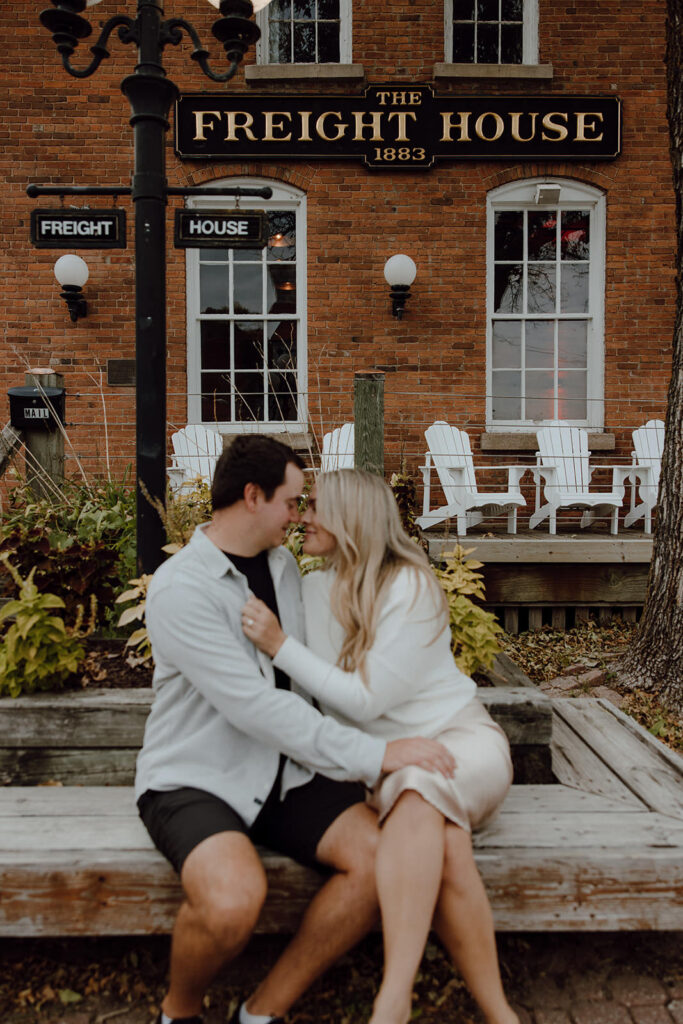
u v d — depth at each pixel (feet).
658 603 12.67
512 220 25.07
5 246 23.89
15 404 16.92
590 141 24.20
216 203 24.26
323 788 6.52
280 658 6.48
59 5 9.84
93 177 23.94
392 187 24.22
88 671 8.90
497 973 5.80
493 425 24.75
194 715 6.55
